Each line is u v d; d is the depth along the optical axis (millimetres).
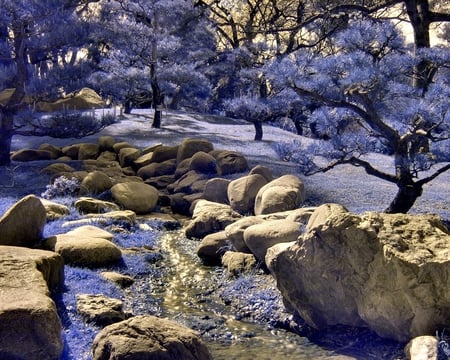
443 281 5082
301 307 6113
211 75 25297
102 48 23109
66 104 23203
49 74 13977
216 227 9906
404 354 5059
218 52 23500
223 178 13023
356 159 8570
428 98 7699
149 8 19703
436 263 5090
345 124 9383
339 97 8352
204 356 4441
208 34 23766
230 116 25906
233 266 7891
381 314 5422
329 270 5809
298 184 10500
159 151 15000
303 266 5977
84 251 7613
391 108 8344
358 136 8414
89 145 16703
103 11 19766
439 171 8555
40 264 5688
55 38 13688
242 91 21453
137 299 6945
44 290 4883
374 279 5438
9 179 13445
